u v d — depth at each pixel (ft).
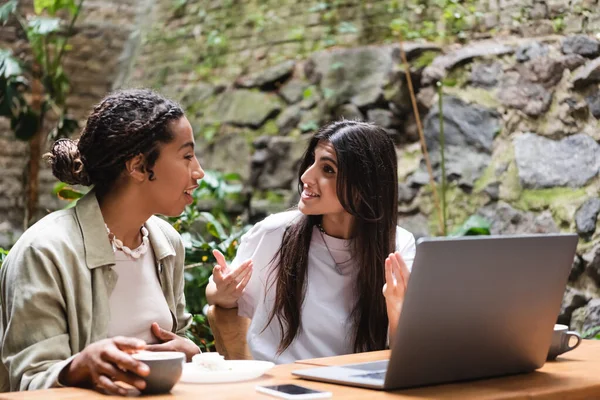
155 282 6.02
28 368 4.94
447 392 4.47
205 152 16.46
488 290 4.63
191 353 5.51
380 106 14.29
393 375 4.46
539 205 12.18
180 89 17.54
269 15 16.51
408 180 13.65
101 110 5.62
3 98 15.34
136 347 4.44
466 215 12.93
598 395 4.77
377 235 6.88
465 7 13.82
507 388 4.61
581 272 11.64
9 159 17.90
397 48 14.26
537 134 12.47
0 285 5.56
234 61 16.84
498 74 13.02
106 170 5.60
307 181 6.78
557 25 12.69
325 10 15.66
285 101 15.60
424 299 4.37
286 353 6.91
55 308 5.22
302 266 6.95
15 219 17.79
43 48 18.48
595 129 11.92
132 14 19.47
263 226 7.18
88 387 4.57
